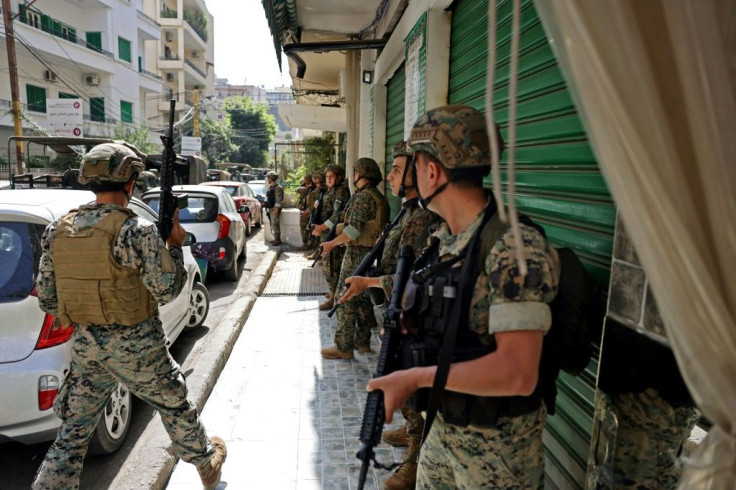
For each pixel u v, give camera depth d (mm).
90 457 3061
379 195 4367
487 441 1351
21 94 26250
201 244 7727
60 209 3014
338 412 3543
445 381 1228
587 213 1818
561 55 839
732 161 832
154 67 46438
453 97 3893
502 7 2771
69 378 2260
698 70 807
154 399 2342
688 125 832
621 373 1451
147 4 46469
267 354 4645
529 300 1174
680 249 848
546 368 1385
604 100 805
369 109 8422
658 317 1315
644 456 1415
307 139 20375
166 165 2342
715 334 868
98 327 2197
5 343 2566
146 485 2572
